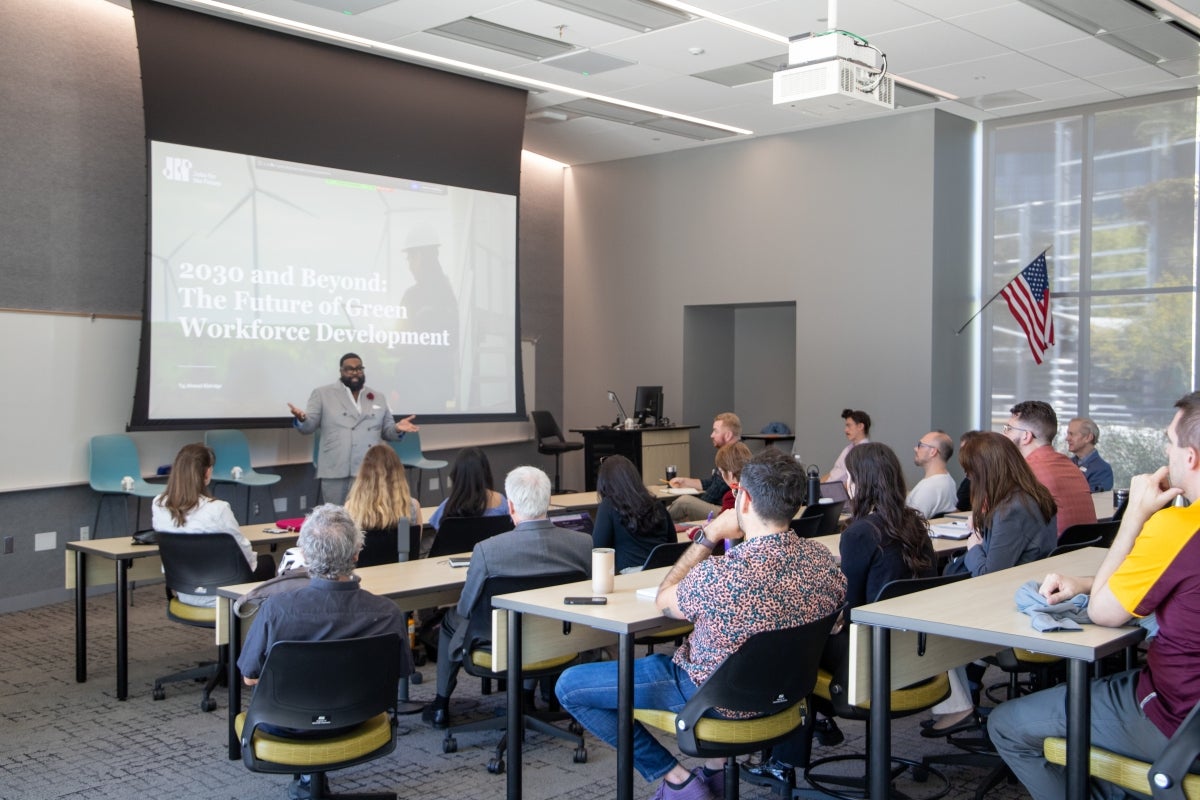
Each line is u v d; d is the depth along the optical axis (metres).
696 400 10.42
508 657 3.12
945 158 8.79
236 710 3.75
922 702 3.12
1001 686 4.40
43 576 6.46
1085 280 8.69
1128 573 2.33
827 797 3.28
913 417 8.76
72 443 6.57
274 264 7.07
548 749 3.96
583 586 3.32
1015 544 3.59
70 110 6.57
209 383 6.77
